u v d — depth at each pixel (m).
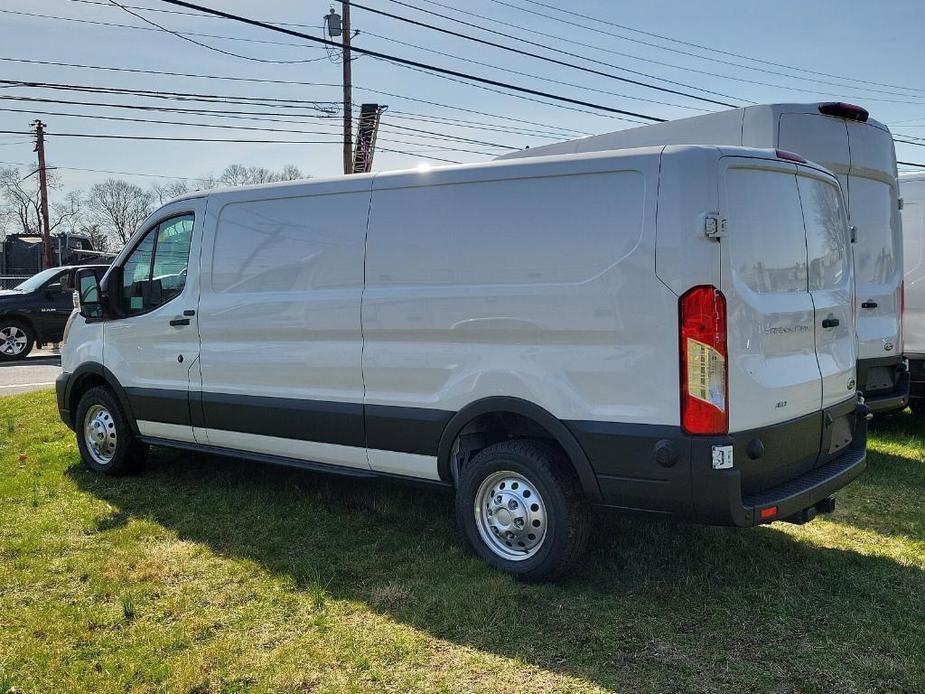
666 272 3.72
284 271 5.23
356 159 24.47
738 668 3.38
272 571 4.40
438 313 4.46
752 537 4.87
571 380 4.00
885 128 7.47
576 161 4.05
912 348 8.14
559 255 4.05
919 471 6.44
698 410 3.68
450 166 4.49
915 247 8.12
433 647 3.58
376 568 4.45
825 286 4.57
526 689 3.24
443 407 4.49
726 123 6.90
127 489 6.02
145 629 3.74
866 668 3.37
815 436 4.33
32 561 4.54
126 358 6.23
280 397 5.29
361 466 4.98
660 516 3.86
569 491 4.11
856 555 4.63
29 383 12.66
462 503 4.45
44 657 3.48
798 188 4.41
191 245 5.80
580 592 4.11
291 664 3.43
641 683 3.27
